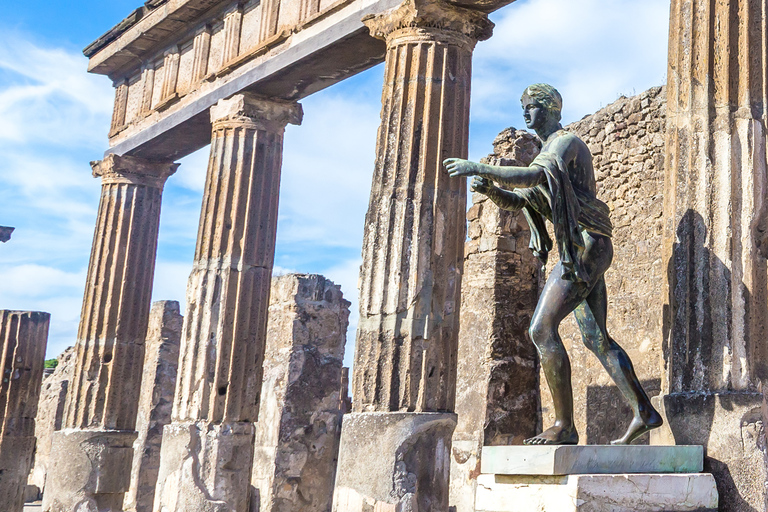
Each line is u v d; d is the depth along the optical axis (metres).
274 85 10.95
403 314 7.94
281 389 15.61
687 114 5.70
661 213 9.84
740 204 5.42
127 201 13.61
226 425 10.37
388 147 8.38
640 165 10.29
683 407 5.36
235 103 11.20
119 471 12.62
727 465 5.06
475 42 8.81
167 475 10.43
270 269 11.20
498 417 10.84
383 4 8.99
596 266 5.62
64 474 12.44
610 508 4.74
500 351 11.00
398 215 8.15
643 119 10.35
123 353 13.09
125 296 13.25
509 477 5.07
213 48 11.97
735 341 5.25
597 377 10.25
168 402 18.98
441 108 8.35
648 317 9.77
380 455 7.59
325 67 10.31
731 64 5.60
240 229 10.99
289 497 15.27
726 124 5.52
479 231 11.58
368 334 8.05
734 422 5.07
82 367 12.97
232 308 10.77
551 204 5.40
